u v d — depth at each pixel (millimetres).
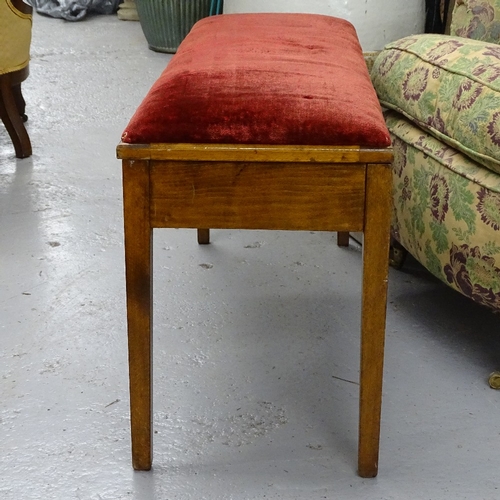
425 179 1234
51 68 3182
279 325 1385
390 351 1303
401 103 1315
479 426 1114
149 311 930
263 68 959
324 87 913
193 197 884
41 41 3689
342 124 853
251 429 1106
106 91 2873
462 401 1172
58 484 991
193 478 1005
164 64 3312
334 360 1283
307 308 1445
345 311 1438
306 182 872
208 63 977
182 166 870
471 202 1120
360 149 849
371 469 1008
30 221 1788
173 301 1457
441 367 1260
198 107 860
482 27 1431
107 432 1094
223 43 1109
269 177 872
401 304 1457
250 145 856
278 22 1294
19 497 966
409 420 1127
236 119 855
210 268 1595
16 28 2012
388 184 862
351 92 920
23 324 1367
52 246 1669
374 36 2045
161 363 1259
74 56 3412
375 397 963
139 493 976
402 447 1069
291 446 1071
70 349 1296
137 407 977
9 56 2033
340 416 1140
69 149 2266
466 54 1198
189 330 1360
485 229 1102
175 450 1060
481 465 1035
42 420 1115
